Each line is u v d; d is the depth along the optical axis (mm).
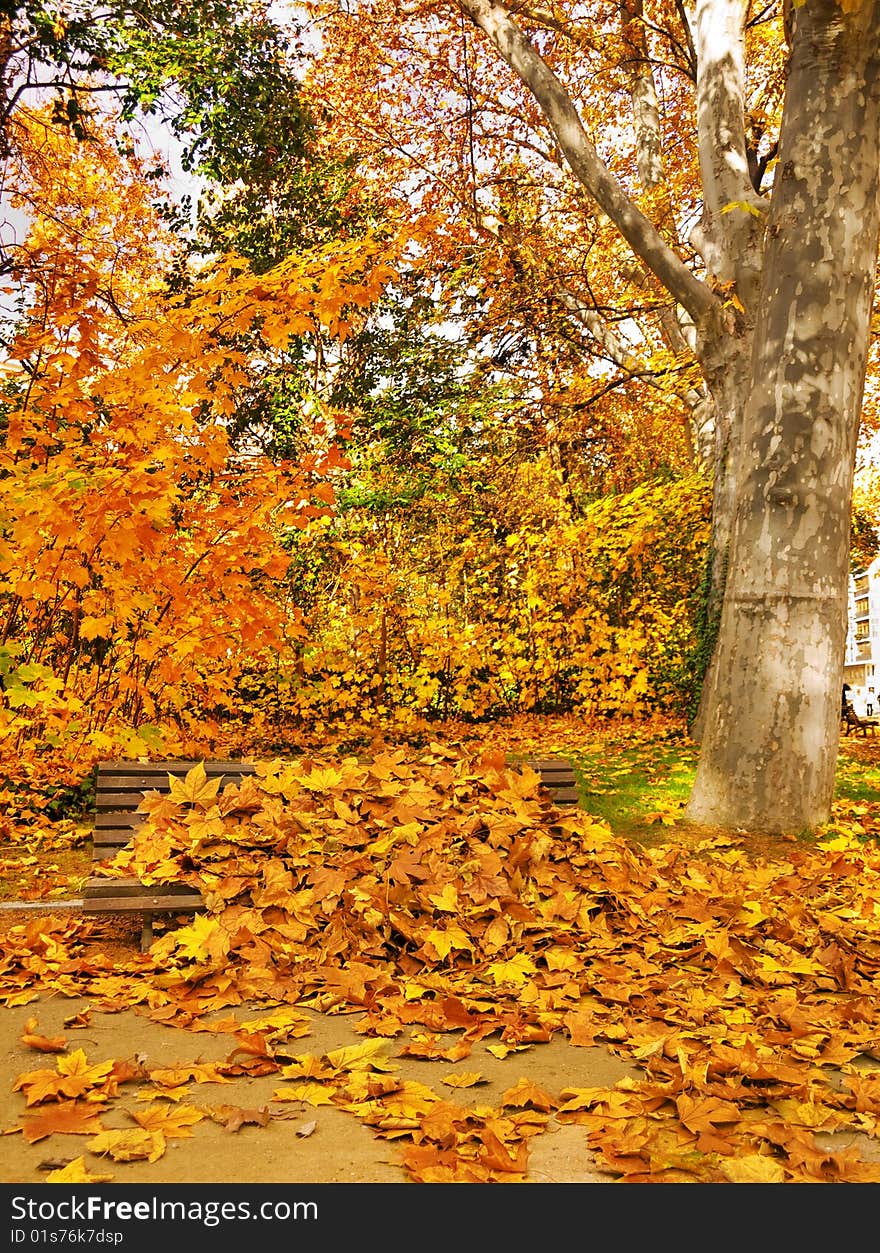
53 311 5742
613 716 12883
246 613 6195
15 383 6371
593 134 16422
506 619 12461
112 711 6555
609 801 7348
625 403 16656
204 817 4395
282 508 6297
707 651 11141
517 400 13516
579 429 14602
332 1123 2455
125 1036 3082
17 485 4824
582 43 13781
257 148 11984
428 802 4707
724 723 6453
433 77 15797
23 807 6238
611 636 12734
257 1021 3180
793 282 6363
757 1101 2654
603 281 16188
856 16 6145
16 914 4449
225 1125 2408
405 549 12352
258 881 4137
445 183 14906
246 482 6023
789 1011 3365
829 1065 2994
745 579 6465
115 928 4367
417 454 12281
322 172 12578
